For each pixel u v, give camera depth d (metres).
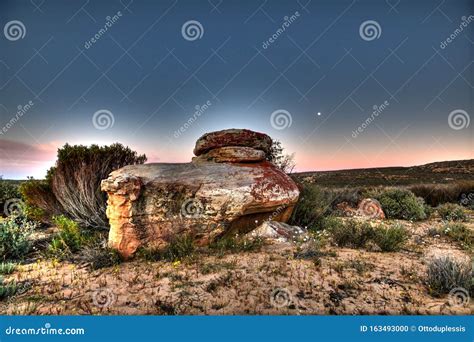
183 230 6.02
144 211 5.77
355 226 6.97
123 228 5.57
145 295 3.89
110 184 5.54
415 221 9.99
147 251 5.51
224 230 6.30
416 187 14.88
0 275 4.41
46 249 6.04
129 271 4.80
